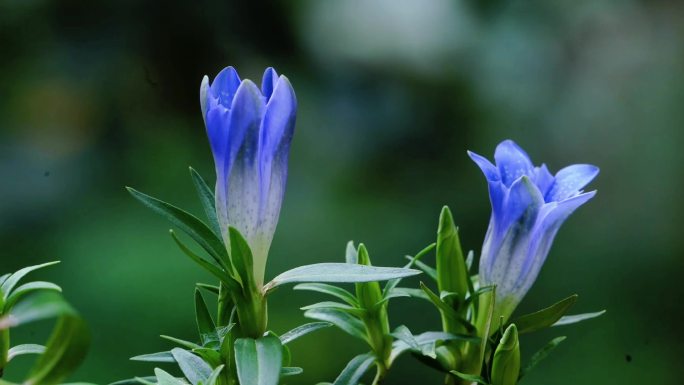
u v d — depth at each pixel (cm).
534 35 210
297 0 189
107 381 130
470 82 206
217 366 67
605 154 205
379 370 70
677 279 178
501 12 211
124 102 177
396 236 176
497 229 70
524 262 70
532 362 69
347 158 195
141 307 138
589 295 175
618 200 197
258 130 67
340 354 142
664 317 172
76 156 171
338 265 66
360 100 200
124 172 171
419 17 203
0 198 160
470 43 208
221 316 67
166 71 179
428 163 201
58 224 159
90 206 163
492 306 69
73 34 175
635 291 176
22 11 173
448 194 193
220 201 68
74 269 147
